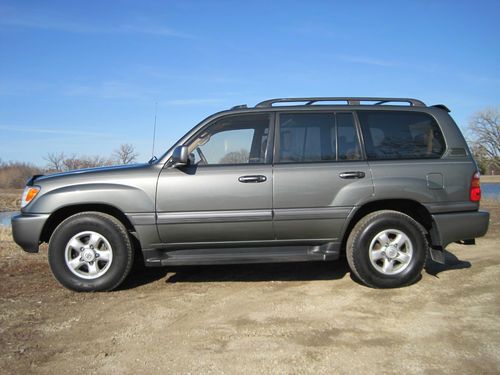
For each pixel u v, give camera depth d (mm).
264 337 3438
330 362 3004
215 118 4938
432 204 4766
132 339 3451
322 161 4828
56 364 3039
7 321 3871
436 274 5270
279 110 4969
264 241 4777
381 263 4785
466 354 3104
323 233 4750
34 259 6395
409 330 3551
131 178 4680
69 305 4301
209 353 3172
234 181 4672
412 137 4980
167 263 4715
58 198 4621
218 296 4527
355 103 5102
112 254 4676
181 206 4652
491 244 7305
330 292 4605
